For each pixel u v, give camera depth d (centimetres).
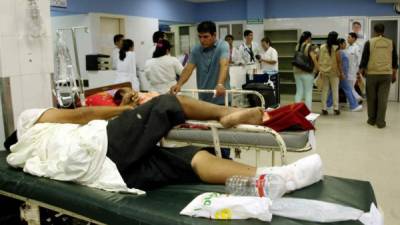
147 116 198
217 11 1130
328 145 484
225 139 253
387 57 562
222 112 215
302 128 244
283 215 146
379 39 560
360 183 178
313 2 991
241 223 142
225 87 335
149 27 926
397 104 851
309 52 651
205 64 345
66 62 329
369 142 496
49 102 310
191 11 1127
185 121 209
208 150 221
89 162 186
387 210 285
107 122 206
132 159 187
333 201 157
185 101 212
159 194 176
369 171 378
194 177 194
